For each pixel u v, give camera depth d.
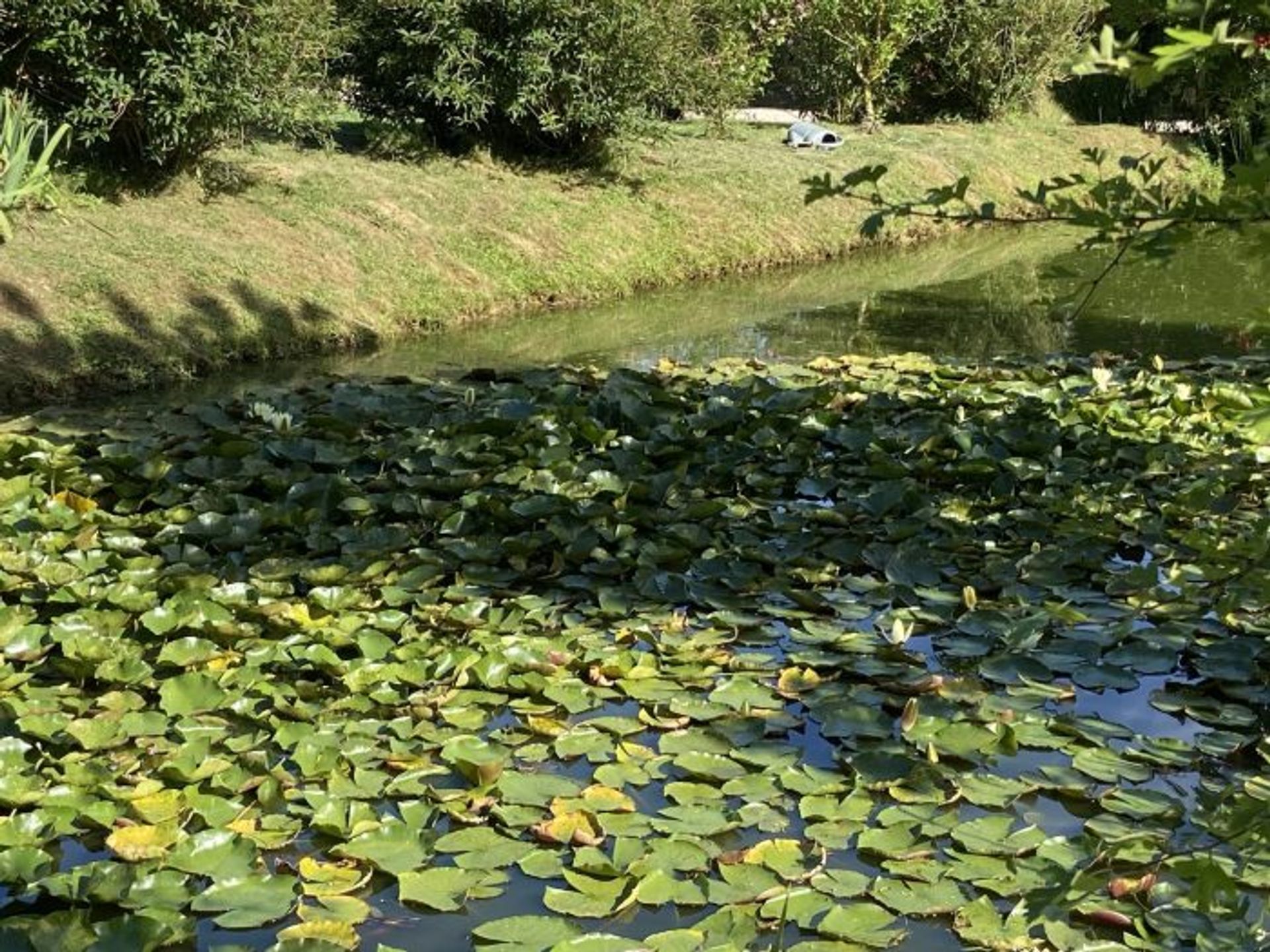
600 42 12.44
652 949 2.73
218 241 9.52
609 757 3.53
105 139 9.34
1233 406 6.04
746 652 4.20
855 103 19.06
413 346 9.36
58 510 4.84
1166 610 4.36
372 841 3.13
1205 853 2.63
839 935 2.81
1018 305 11.25
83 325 8.05
